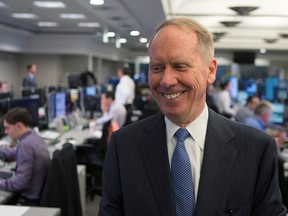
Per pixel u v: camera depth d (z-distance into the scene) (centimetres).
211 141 102
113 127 398
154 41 97
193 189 99
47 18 817
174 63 94
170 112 99
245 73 1683
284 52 1552
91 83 805
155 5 440
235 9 409
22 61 1188
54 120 473
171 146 104
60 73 1198
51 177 239
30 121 269
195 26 96
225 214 97
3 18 823
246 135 104
